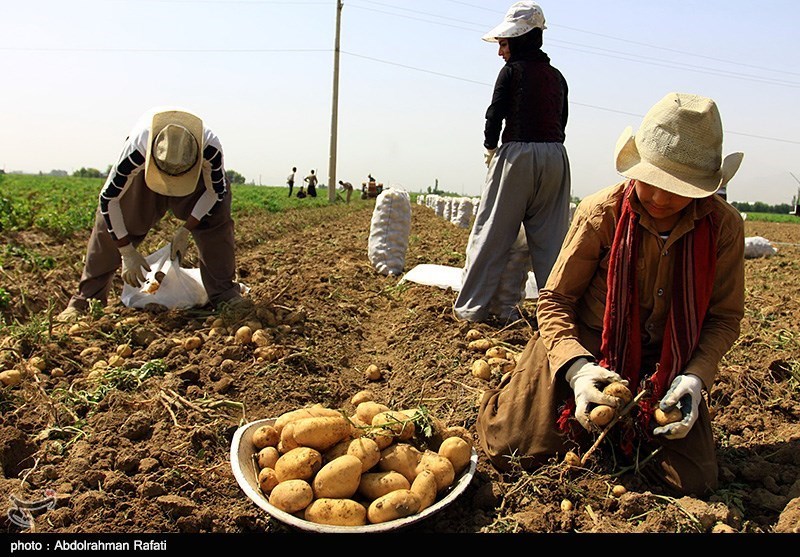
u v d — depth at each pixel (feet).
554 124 18.60
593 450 10.43
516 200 18.60
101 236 18.43
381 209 29.60
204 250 19.15
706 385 10.12
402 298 23.68
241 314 17.83
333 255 34.19
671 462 10.32
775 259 41.14
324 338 18.19
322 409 10.18
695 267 10.07
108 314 18.33
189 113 16.37
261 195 107.96
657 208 9.86
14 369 14.47
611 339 10.52
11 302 20.57
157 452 11.02
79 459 10.67
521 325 19.20
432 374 15.61
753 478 10.89
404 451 9.82
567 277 11.04
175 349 15.88
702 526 9.28
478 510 10.06
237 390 14.17
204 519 9.53
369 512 8.93
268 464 9.80
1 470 10.65
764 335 19.26
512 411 11.16
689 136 9.36
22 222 35.58
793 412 13.75
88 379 14.24
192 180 16.38
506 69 18.35
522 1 18.57
